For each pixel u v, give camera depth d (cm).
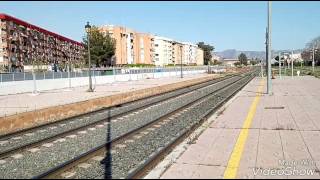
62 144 1140
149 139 1185
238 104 1873
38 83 3325
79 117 1762
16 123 1562
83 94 2783
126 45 12131
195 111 1906
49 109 1830
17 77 3159
